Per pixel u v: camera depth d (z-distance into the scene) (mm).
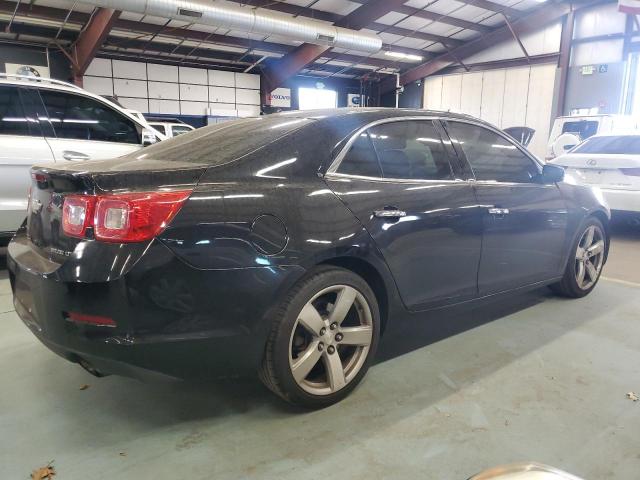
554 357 2523
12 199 3863
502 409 2023
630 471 1648
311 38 12992
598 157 5711
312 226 1876
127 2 9719
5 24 13211
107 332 1583
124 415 1979
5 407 2033
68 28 13648
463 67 19469
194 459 1704
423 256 2275
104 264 1559
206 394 2145
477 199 2529
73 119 4172
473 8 16156
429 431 1867
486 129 2803
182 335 1645
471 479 984
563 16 16281
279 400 2098
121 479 1602
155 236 1585
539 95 17312
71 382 2244
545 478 967
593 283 3582
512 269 2805
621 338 2779
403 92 21938
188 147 2156
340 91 21984
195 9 10625
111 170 1681
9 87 3887
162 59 17047
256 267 1735
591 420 1947
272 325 1826
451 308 2502
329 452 1742
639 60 14883
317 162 2016
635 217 5512
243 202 1747
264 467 1662
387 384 2230
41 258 1780
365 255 2035
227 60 17859
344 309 2016
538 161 3068
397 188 2213
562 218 3100
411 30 17594
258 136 2070
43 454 1729
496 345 2674
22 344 2646
